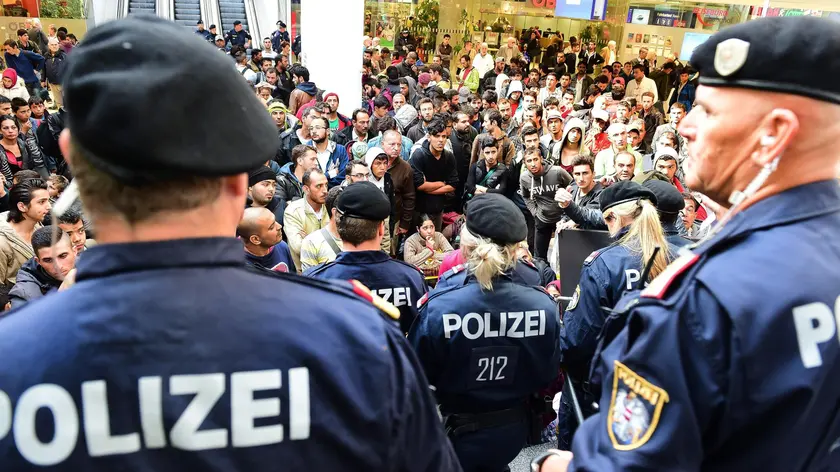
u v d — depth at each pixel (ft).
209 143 2.12
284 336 2.32
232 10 59.47
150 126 2.01
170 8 55.72
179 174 2.14
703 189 2.89
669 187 8.52
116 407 2.14
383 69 43.98
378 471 2.45
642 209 7.48
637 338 2.77
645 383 2.64
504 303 6.61
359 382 2.42
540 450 9.92
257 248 9.82
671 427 2.52
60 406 2.10
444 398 6.90
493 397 6.79
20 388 2.09
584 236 9.77
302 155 15.46
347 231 7.89
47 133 19.40
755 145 2.60
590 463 2.84
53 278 9.07
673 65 41.11
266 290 2.43
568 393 7.73
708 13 41.11
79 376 2.12
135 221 2.26
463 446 6.78
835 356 2.47
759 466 2.49
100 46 2.10
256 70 37.88
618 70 42.29
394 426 2.49
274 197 14.30
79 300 2.22
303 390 2.30
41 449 2.09
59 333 2.15
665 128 21.09
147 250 2.26
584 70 43.34
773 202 2.67
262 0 60.34
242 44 51.49
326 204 11.05
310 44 26.53
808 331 2.40
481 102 29.30
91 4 52.65
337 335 2.43
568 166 19.13
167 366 2.18
